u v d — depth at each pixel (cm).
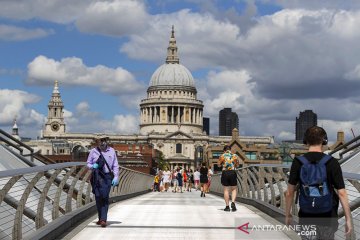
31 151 2981
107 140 1767
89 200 2280
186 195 5150
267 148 14925
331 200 912
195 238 1529
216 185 5344
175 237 1546
